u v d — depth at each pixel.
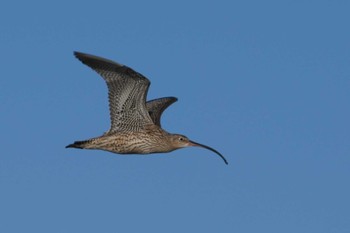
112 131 35.25
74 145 34.88
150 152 35.97
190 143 36.78
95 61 34.09
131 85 34.69
